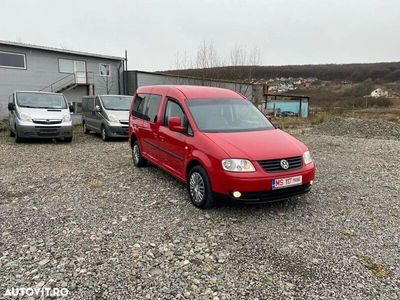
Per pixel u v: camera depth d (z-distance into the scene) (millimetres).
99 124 14117
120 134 13211
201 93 6039
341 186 6305
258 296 2885
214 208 4977
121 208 5023
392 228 4348
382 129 18203
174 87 6398
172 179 6734
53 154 9938
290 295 2902
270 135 5160
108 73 27625
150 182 6500
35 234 4086
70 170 7625
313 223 4477
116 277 3148
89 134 16328
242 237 4031
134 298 2840
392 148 11914
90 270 3268
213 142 4750
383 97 61969
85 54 25453
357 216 4750
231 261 3467
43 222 4469
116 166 8047
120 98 14609
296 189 4719
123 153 10070
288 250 3717
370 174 7395
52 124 12188
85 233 4117
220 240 3947
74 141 13516
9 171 7520
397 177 7145
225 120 5547
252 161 4410
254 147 4637
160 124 6316
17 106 12453
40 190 5980
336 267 3365
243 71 36156
